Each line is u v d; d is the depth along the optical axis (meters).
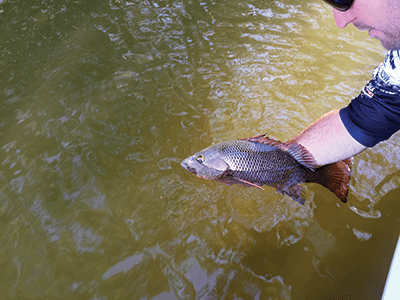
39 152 1.00
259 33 1.36
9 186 0.93
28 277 0.77
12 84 1.21
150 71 1.22
